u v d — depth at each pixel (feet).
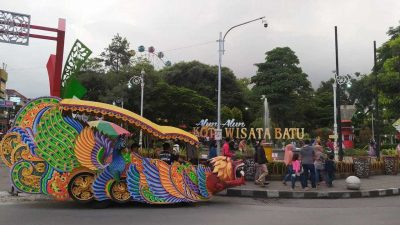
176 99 151.43
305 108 205.05
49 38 51.08
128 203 36.24
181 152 47.70
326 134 157.17
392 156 69.62
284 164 54.24
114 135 34.06
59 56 50.57
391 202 39.78
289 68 194.39
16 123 33.76
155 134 36.11
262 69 198.18
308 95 204.33
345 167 59.82
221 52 85.66
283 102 189.37
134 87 145.89
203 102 170.30
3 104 176.76
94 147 33.71
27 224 25.43
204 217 29.12
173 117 155.63
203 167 37.24
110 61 186.09
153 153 42.27
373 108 197.57
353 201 40.47
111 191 33.45
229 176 37.14
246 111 210.38
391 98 104.88
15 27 49.08
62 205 34.30
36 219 27.32
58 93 49.73
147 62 178.50
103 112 34.73
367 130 175.73
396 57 103.71
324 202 39.55
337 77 76.84
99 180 33.32
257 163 48.39
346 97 256.32
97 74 150.61
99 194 33.12
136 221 27.17
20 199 37.14
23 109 33.99
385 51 125.49
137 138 48.37
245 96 212.84
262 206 35.86
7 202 35.45
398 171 69.82
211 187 36.81
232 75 212.23
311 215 30.53
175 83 205.46
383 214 31.30
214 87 205.67
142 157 35.06
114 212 31.22
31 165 33.24
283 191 43.21
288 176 50.16
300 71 197.06
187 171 36.37
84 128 33.99
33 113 34.04
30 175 33.14
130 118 35.45
